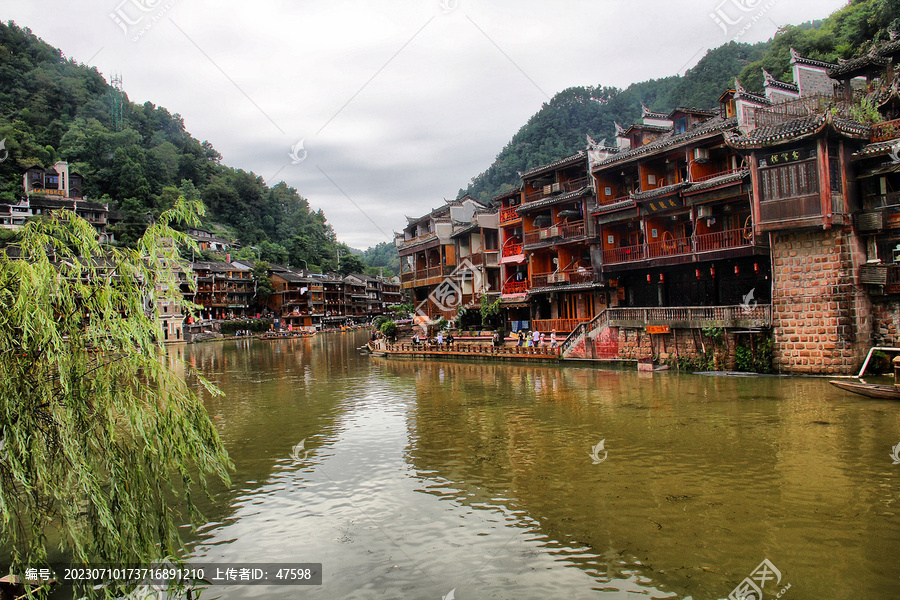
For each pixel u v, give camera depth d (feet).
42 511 28.07
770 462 48.19
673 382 89.81
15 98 376.48
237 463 56.65
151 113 485.97
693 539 35.29
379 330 219.41
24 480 25.07
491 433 63.77
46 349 26.12
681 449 53.26
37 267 26.12
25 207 275.39
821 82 114.42
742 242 98.68
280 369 147.13
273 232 495.41
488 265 170.50
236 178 483.92
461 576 32.65
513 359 131.54
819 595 28.68
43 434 26.30
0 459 25.31
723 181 98.17
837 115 83.35
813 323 85.97
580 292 134.41
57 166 315.37
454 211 188.24
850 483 42.50
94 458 26.91
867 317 85.25
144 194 362.53
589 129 383.86
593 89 419.33
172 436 29.53
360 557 35.63
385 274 577.84
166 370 29.99
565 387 92.02
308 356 189.06
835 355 83.76
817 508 38.55
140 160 383.86
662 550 34.17
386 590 31.58
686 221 114.11
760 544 34.17
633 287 125.70
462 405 81.35
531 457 53.83
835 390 74.90
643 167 116.57
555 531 37.70
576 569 32.68
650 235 115.65
